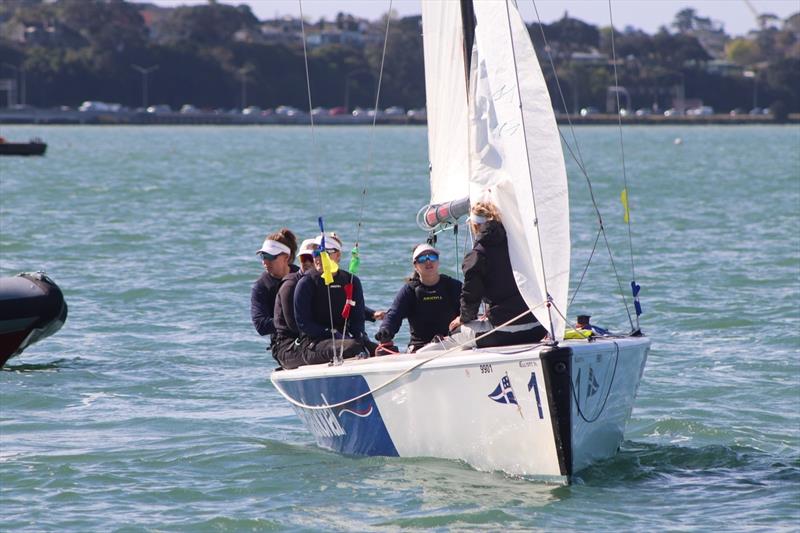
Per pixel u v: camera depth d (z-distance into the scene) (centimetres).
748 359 4316
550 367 2656
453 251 7475
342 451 3148
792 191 13162
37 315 4297
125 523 2623
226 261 7075
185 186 13825
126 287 6028
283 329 3247
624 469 2972
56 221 9338
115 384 4028
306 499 2770
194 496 2816
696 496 2775
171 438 3341
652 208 10944
